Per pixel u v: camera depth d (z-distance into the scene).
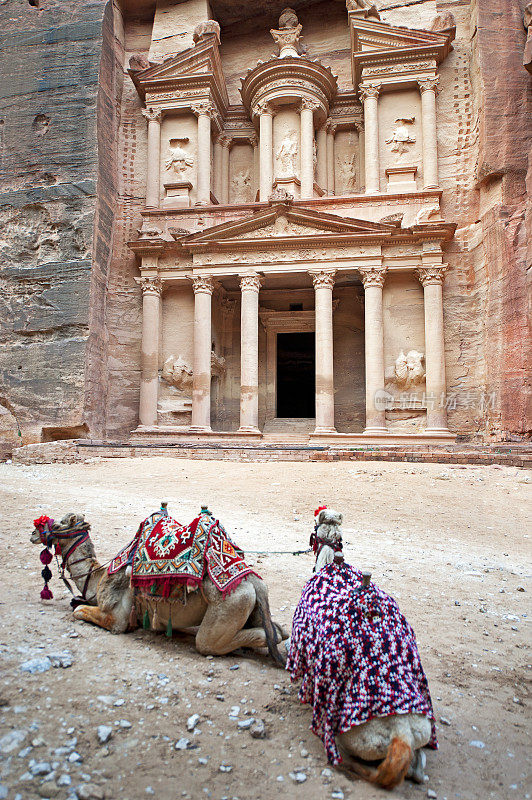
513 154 22.47
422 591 6.96
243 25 31.25
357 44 26.69
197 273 25.00
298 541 9.10
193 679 4.34
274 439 23.83
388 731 3.32
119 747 3.48
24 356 23.56
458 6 26.88
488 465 17.30
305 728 3.88
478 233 23.94
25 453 19.52
